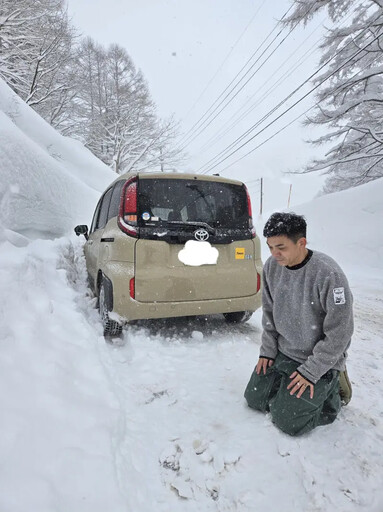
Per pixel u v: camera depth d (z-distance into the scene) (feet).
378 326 12.91
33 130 35.78
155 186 9.23
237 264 9.73
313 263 5.26
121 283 8.75
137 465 5.02
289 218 5.11
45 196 16.14
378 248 29.35
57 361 6.21
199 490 4.71
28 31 53.26
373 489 4.63
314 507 4.38
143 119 89.97
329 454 5.28
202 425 6.07
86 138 79.36
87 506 3.84
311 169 40.68
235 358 8.95
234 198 10.09
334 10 35.96
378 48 35.96
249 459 5.22
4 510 3.45
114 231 9.44
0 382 5.03
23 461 4.07
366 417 6.33
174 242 9.04
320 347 5.20
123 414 5.88
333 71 38.93
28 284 8.20
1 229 11.07
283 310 5.73
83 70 77.00
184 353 9.16
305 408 5.39
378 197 34.32
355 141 38.09
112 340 9.65
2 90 34.06
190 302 9.15
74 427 4.92
